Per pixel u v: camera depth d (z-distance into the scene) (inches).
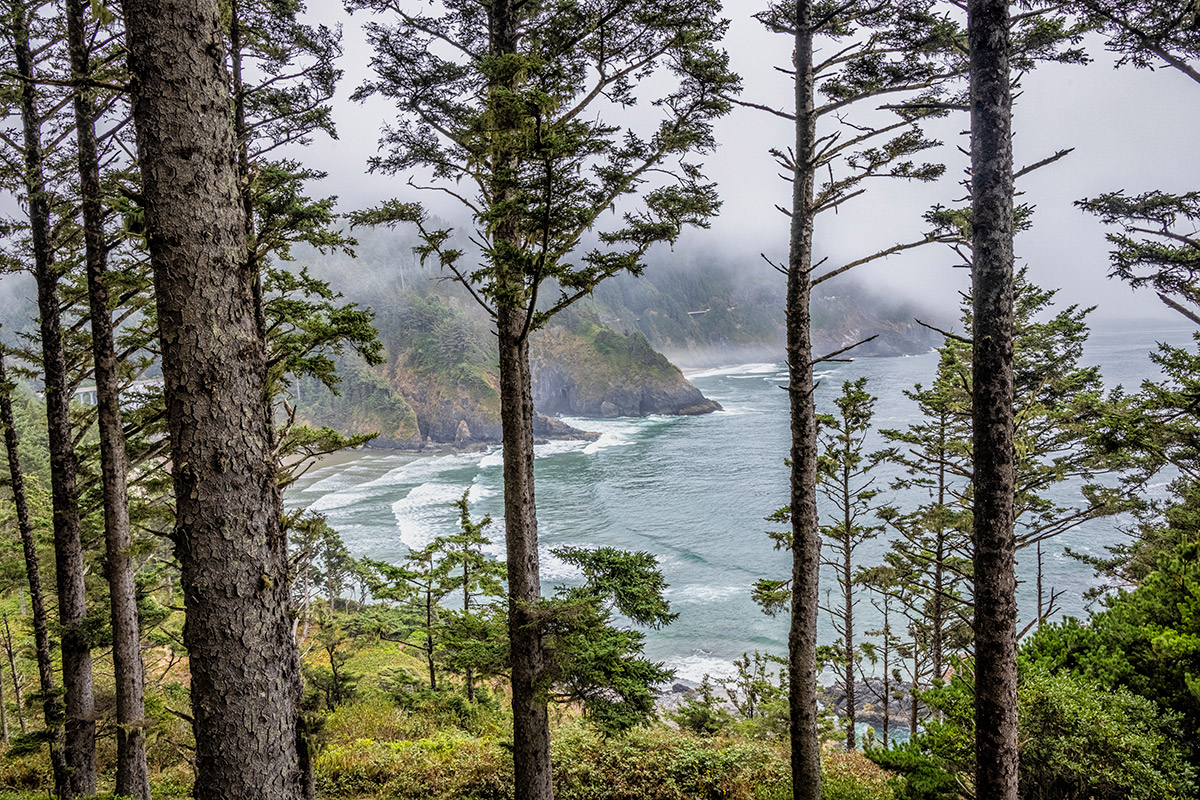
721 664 1300.4
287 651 140.0
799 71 284.2
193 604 128.2
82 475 406.3
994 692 204.4
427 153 308.7
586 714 347.6
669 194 281.9
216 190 128.3
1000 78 196.9
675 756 468.1
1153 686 295.1
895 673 792.3
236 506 129.8
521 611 268.1
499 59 197.3
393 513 2546.8
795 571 301.4
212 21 129.2
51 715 395.9
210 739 128.9
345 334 277.9
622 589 309.6
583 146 213.2
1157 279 371.9
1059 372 629.6
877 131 265.0
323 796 461.4
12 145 319.9
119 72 288.2
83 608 375.9
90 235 322.3
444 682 860.0
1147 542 725.9
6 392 402.0
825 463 677.9
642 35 266.5
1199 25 252.5
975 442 209.0
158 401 367.6
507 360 267.4
